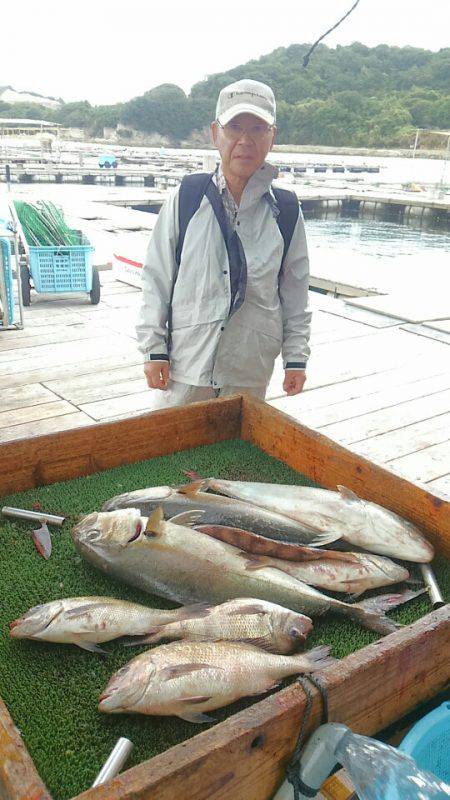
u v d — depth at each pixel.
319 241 20.84
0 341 6.05
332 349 6.12
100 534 1.74
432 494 1.93
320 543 1.87
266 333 2.69
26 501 2.12
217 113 2.43
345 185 32.28
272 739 1.10
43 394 4.79
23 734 1.28
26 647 1.52
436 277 10.95
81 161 33.75
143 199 20.06
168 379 2.81
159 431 2.42
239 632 1.51
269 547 1.78
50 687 1.40
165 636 1.52
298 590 1.66
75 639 1.50
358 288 9.42
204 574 1.68
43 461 2.19
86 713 1.34
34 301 7.52
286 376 2.89
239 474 2.36
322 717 1.18
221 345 2.65
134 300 7.77
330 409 4.70
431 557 1.84
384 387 5.17
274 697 1.13
